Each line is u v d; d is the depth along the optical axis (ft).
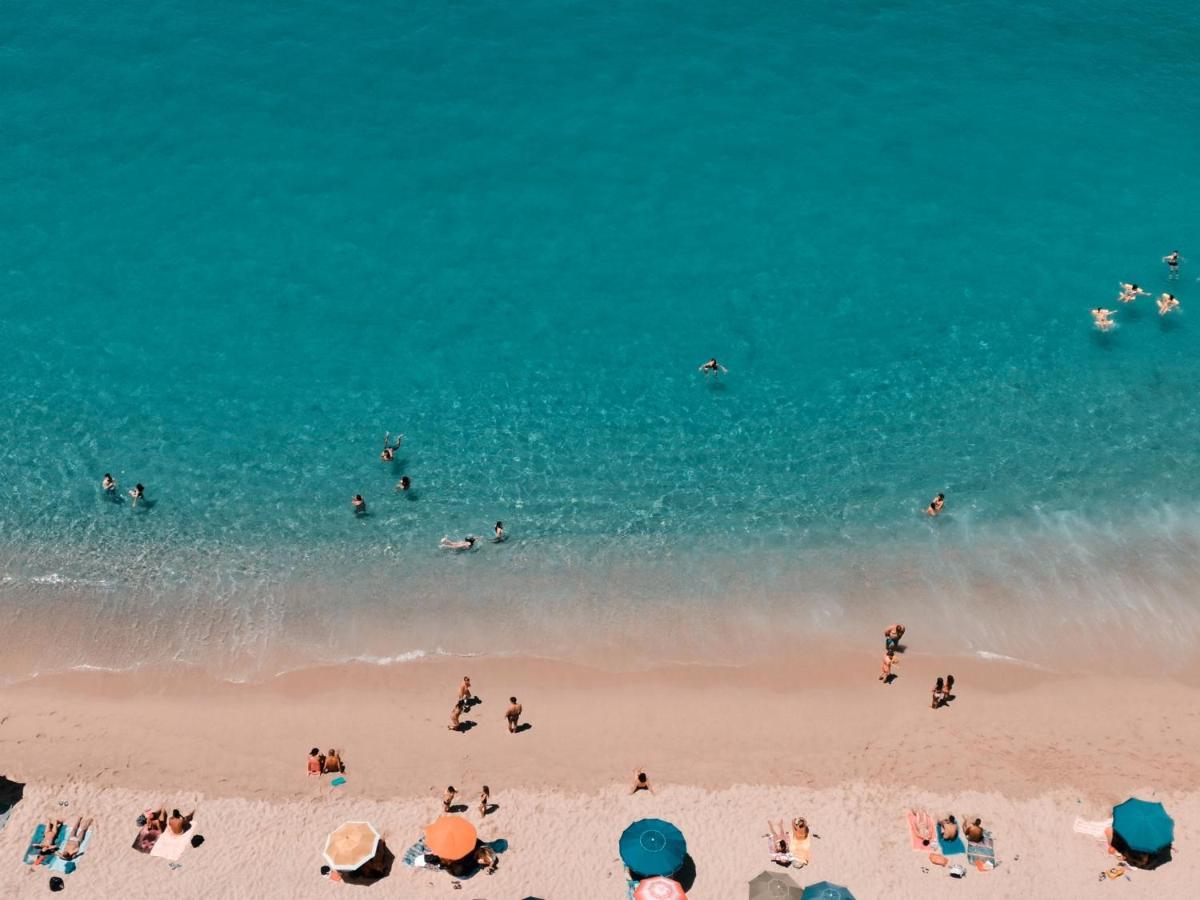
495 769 117.29
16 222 179.32
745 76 207.51
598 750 119.44
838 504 146.41
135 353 162.71
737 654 129.90
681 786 115.85
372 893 105.91
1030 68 211.00
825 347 166.09
